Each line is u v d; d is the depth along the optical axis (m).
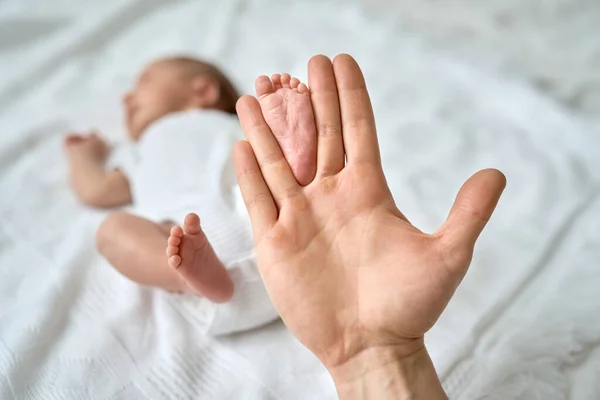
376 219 0.63
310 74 0.70
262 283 0.80
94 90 1.29
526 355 0.77
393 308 0.59
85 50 1.37
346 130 0.67
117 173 1.06
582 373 0.76
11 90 1.27
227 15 1.42
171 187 0.96
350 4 1.44
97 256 0.94
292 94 0.69
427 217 0.96
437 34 1.38
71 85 1.29
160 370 0.78
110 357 0.79
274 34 1.37
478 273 0.87
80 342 0.81
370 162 0.66
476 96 1.19
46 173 1.10
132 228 0.85
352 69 0.69
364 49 1.31
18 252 0.95
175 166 0.99
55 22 1.42
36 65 1.32
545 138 1.09
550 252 0.91
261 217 0.66
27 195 1.06
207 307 0.83
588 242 0.91
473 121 1.14
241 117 0.70
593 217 0.95
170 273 0.81
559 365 0.76
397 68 1.26
